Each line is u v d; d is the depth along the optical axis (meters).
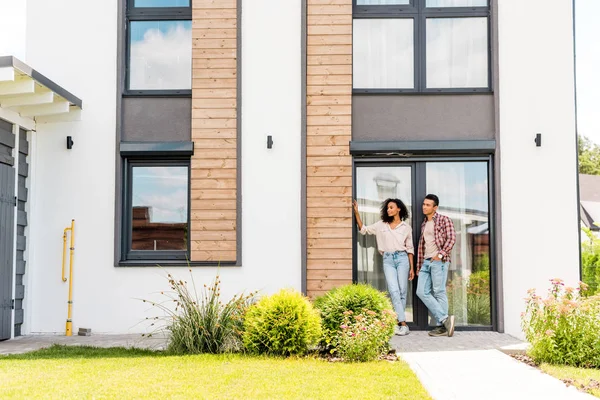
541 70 9.50
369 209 9.67
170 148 9.54
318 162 9.58
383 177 9.71
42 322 9.48
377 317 7.65
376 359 7.25
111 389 5.58
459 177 9.64
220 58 9.70
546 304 7.36
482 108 9.59
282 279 9.47
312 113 9.63
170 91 9.71
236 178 9.57
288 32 9.71
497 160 9.45
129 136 9.66
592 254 18.98
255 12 9.74
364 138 9.62
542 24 9.55
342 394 5.54
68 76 9.70
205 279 9.47
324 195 9.55
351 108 9.63
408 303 9.52
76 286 9.48
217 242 9.51
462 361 7.21
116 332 9.42
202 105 9.65
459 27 9.80
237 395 5.47
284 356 7.40
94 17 9.75
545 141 9.43
